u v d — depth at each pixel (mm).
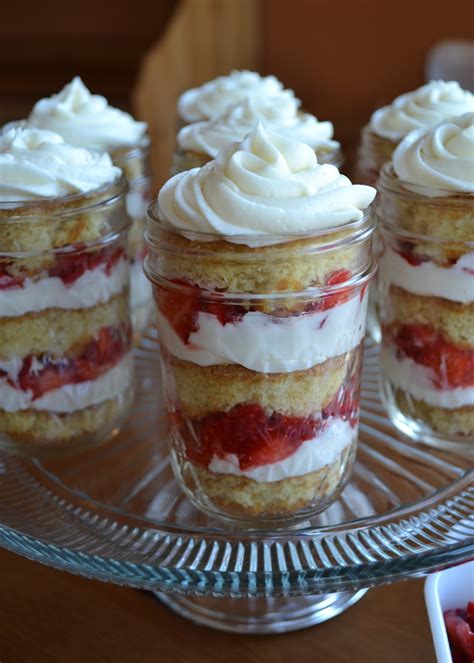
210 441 315
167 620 325
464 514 325
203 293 291
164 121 926
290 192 295
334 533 320
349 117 1109
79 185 341
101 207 346
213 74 1095
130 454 373
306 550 312
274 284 288
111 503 341
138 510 337
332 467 324
